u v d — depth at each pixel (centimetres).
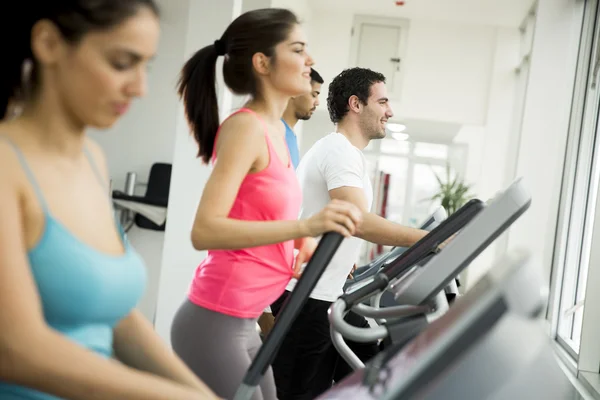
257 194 177
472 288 104
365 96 283
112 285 98
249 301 179
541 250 614
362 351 275
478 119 1010
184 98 199
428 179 1183
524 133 626
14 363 80
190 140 480
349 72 287
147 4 94
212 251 181
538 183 620
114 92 93
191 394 87
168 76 670
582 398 379
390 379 96
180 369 113
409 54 1021
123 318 114
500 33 1002
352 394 107
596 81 574
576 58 621
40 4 91
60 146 97
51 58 93
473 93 1012
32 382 81
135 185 670
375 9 996
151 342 114
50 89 95
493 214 134
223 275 177
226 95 478
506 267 88
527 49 898
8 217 86
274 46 185
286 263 187
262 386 182
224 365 176
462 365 83
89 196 102
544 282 87
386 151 1195
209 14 481
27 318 81
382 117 286
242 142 170
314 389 261
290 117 316
